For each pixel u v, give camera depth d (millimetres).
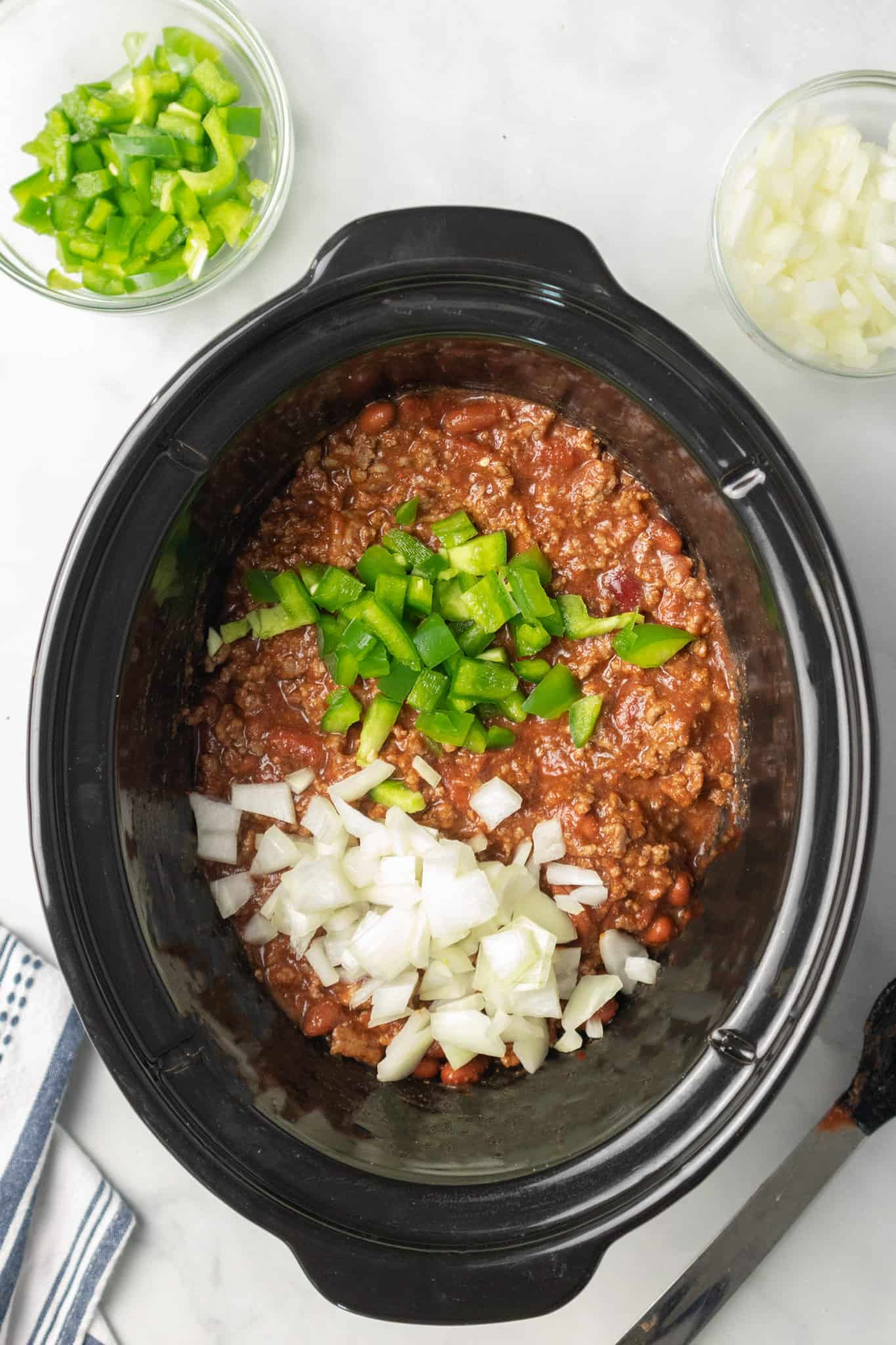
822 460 587
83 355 588
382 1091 556
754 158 569
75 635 498
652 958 567
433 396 562
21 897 586
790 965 491
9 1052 570
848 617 492
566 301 495
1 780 587
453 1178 502
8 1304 562
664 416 504
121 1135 583
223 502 540
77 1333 569
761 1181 576
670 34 585
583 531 563
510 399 562
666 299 586
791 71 586
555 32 584
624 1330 574
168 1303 579
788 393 587
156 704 537
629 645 553
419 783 555
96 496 495
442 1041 548
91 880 499
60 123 568
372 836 550
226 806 563
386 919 543
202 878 561
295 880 546
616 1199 488
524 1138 528
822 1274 579
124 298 575
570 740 559
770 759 527
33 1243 573
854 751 490
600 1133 506
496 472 559
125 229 573
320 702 559
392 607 546
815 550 496
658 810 562
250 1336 578
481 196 584
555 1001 541
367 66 584
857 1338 576
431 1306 479
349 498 566
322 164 584
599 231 585
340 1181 494
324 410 545
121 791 509
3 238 588
